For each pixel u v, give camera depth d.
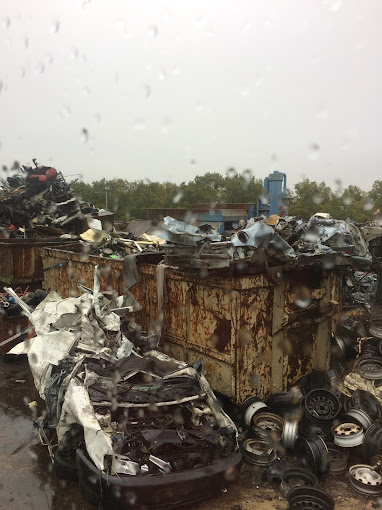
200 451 3.21
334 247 4.45
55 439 3.92
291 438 3.78
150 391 3.59
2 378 5.79
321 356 4.72
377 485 3.32
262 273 4.18
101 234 8.46
